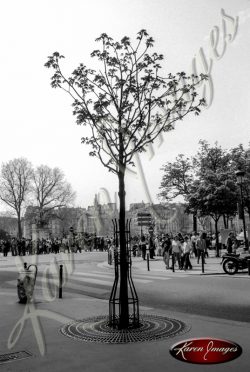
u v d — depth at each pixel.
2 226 74.81
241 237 26.48
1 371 4.63
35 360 5.00
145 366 4.68
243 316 8.04
